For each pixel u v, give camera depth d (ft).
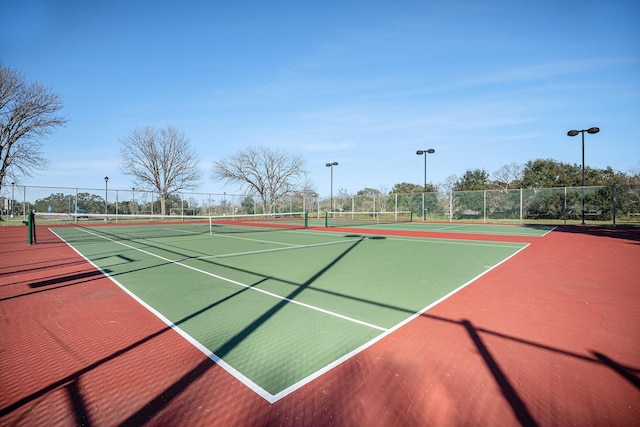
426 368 10.78
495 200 104.27
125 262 31.12
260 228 83.10
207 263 30.40
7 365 11.23
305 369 10.74
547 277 24.22
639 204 85.40
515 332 13.78
